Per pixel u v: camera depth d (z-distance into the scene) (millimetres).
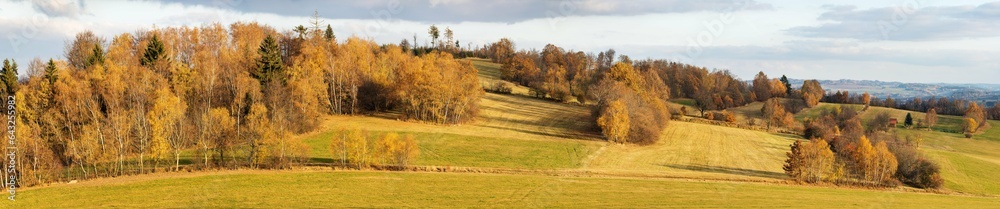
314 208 57594
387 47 143750
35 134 65375
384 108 122125
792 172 84125
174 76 93938
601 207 60875
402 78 116500
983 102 167875
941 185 85438
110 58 99062
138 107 76250
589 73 162250
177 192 61781
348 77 116750
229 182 66188
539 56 197125
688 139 115375
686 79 161250
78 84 80312
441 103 112812
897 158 89312
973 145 133625
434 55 149125
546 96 159875
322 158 80500
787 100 174625
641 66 167000
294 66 106312
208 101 93375
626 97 114000
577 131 115500
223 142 77188
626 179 76562
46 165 66375
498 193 66000
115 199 58844
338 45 127188
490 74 192875
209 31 116125
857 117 149625
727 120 143750
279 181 67250
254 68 106688
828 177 83688
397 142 77625
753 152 106375
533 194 66062
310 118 97438
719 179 80438
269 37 107188
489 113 128625
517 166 83438
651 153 99750
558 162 87625
